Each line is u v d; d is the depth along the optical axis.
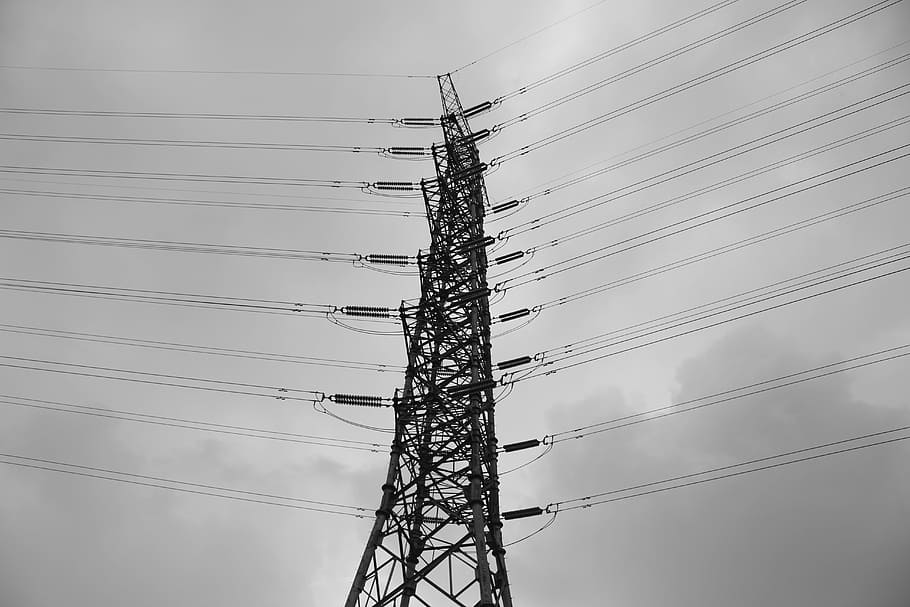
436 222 39.59
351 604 22.16
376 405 32.50
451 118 47.16
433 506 26.89
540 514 28.47
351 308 36.31
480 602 21.77
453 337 33.53
